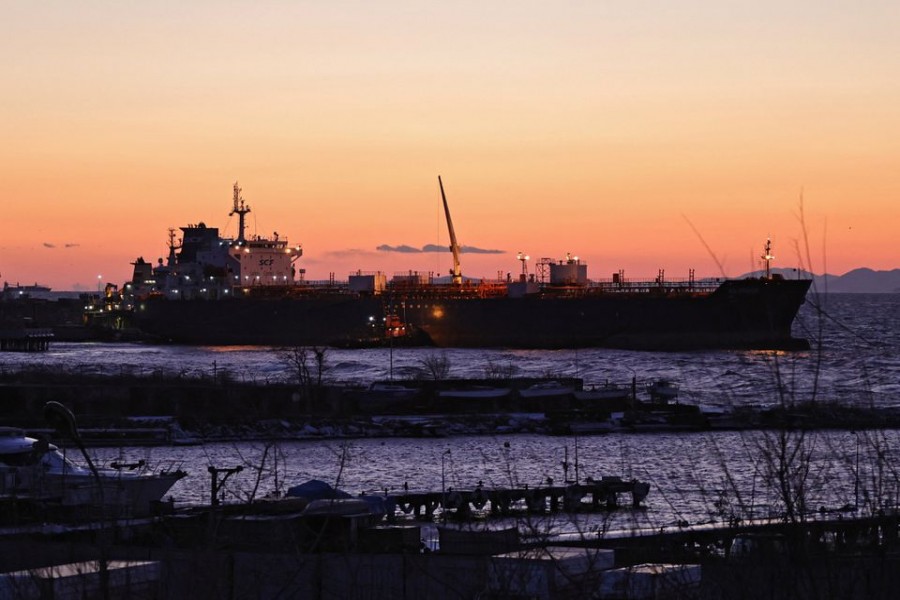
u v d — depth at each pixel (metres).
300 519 64.31
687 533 76.44
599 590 39.12
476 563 43.53
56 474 89.62
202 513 67.12
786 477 35.66
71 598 39.47
